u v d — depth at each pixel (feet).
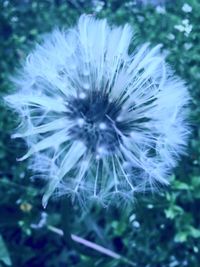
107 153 0.31
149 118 0.31
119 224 0.41
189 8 0.43
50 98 0.31
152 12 0.45
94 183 0.32
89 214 0.42
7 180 0.42
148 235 0.41
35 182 0.42
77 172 0.31
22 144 0.41
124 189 0.33
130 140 0.31
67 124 0.31
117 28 0.35
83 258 0.42
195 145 0.40
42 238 0.44
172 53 0.41
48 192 0.32
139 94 0.31
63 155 0.32
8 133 0.42
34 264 0.44
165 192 0.39
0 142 0.42
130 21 0.44
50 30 0.46
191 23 0.43
